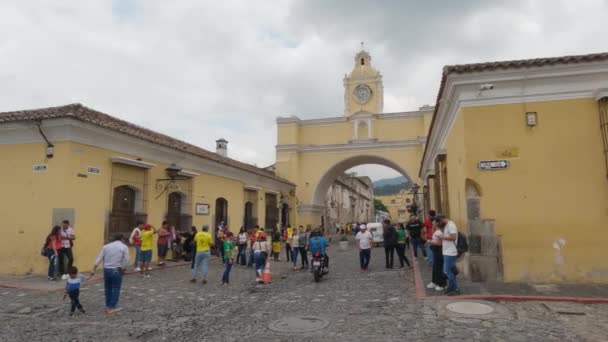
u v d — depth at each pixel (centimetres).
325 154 3025
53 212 1059
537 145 874
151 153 1402
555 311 648
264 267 1070
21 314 683
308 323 618
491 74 884
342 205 4806
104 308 727
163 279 1082
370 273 1202
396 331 564
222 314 695
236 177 2053
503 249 862
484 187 883
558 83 879
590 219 840
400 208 8538
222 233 1609
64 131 1077
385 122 2969
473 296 740
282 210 2819
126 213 1305
